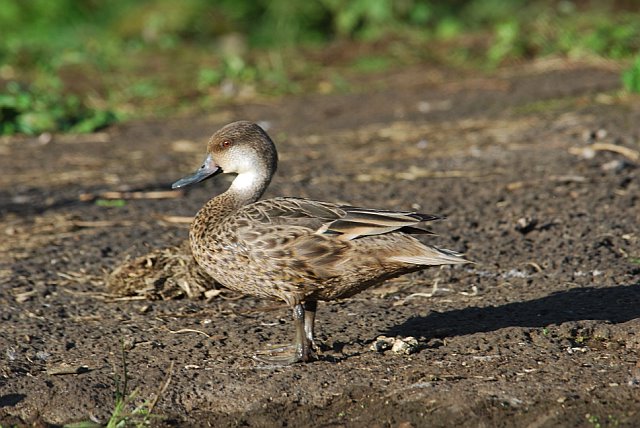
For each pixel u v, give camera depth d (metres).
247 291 8.62
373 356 8.60
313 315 8.78
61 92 23.62
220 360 8.72
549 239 11.60
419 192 13.71
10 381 8.41
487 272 10.75
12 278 11.03
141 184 15.17
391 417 7.66
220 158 9.45
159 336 9.35
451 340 8.86
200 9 31.34
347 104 21.22
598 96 18.88
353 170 15.23
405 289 10.42
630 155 14.37
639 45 24.28
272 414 7.84
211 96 23.27
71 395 8.13
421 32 29.42
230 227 8.37
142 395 8.14
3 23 30.92
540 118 17.36
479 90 21.36
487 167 14.65
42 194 14.79
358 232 8.05
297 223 8.20
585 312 9.40
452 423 7.50
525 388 7.85
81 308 10.18
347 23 30.22
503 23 27.36
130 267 10.50
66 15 31.38
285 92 23.31
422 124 18.14
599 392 7.75
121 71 26.30
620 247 11.23
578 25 26.78
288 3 31.05
